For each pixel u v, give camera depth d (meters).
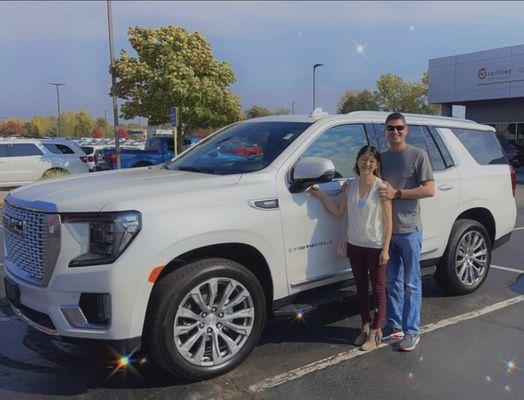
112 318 3.21
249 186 3.81
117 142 20.80
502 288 5.88
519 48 24.48
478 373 3.80
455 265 5.32
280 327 4.68
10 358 4.04
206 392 3.50
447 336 4.48
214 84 21.81
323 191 4.19
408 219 4.19
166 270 3.51
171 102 21.17
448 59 27.92
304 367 3.88
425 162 4.13
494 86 25.81
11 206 3.73
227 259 3.68
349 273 4.43
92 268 3.20
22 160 16.30
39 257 3.38
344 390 3.54
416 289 4.24
